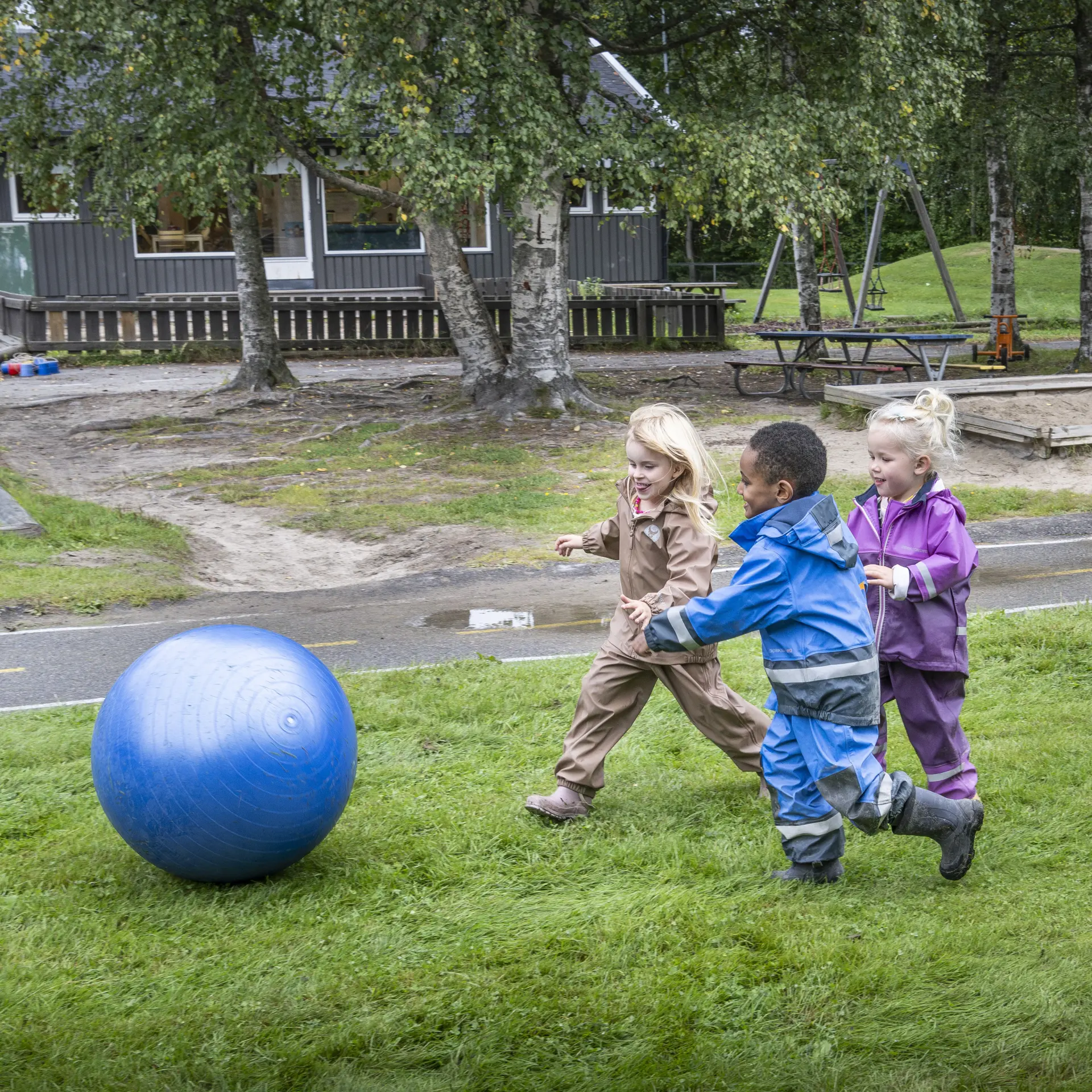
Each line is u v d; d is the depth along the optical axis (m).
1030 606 7.79
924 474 4.28
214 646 4.12
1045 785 4.86
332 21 13.30
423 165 13.06
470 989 3.44
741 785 5.04
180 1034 3.26
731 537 3.96
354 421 16.75
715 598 3.79
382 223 30.06
